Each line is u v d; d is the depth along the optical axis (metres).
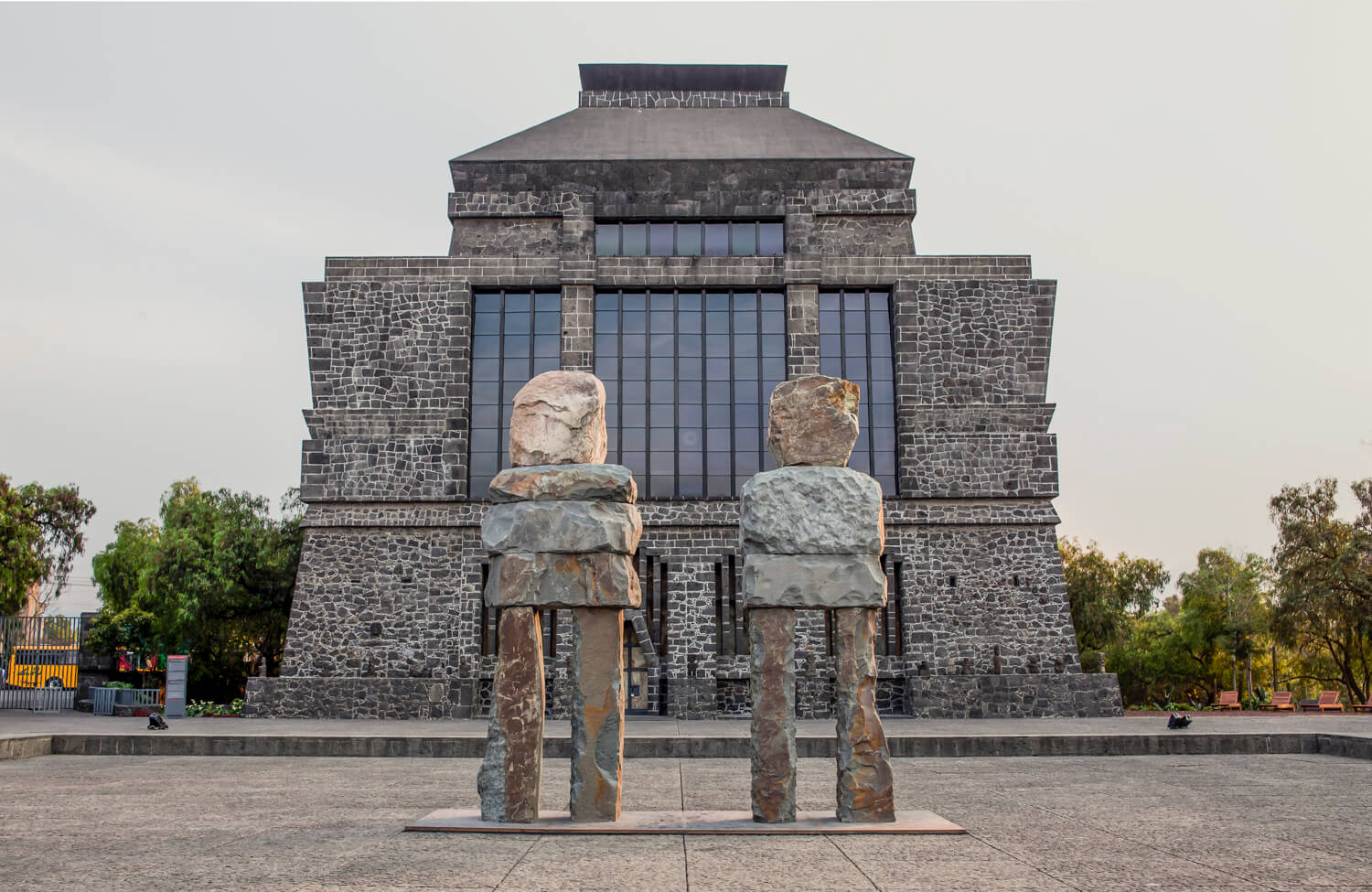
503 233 42.25
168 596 47.97
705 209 42.12
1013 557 39.47
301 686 37.81
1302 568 53.00
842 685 12.26
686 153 43.44
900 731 27.92
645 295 41.59
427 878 9.27
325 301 40.91
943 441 40.22
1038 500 39.97
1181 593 73.62
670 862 9.96
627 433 40.66
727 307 41.59
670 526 39.16
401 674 38.53
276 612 49.56
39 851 10.80
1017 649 38.81
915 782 17.64
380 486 39.75
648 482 40.34
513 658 12.23
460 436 40.12
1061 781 17.67
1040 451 40.12
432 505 39.62
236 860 10.20
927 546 39.53
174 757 22.94
